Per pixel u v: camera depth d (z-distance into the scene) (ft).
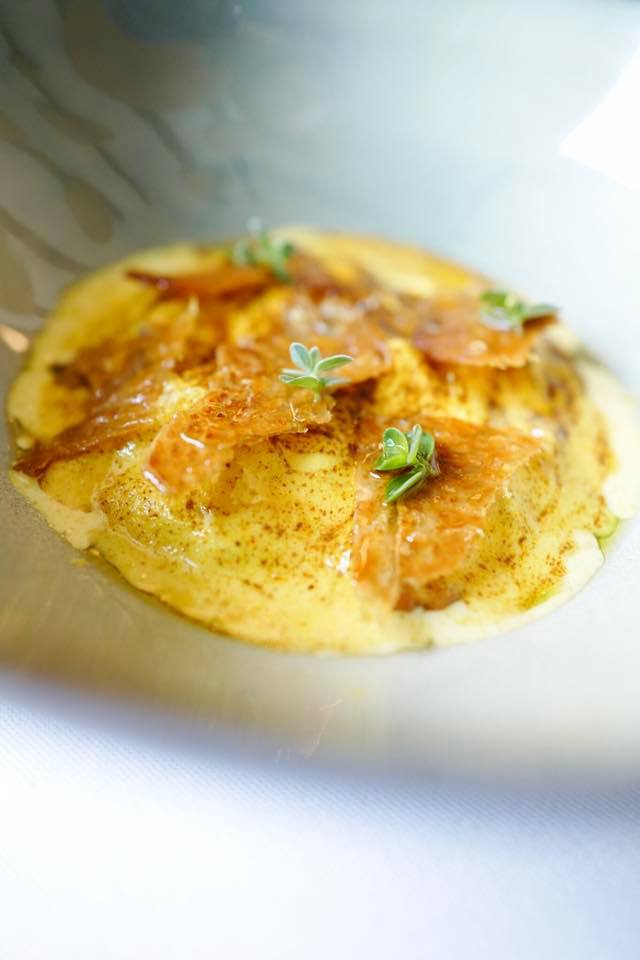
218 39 0.84
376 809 0.48
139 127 0.84
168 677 0.55
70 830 0.46
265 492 0.66
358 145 0.91
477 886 0.47
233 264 0.83
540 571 0.66
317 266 0.85
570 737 0.53
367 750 0.52
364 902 0.46
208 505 0.65
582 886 0.47
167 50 0.83
